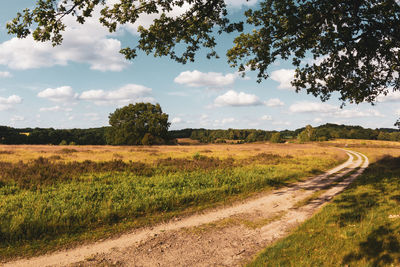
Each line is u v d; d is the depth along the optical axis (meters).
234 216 8.54
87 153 29.38
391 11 7.03
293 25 7.34
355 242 5.12
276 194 11.82
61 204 8.14
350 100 10.34
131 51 7.60
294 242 5.69
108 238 6.56
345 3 7.35
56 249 5.86
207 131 154.50
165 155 28.97
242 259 5.44
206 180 13.15
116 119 67.38
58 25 6.04
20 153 26.45
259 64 8.70
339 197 10.02
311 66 9.41
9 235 6.09
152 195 9.75
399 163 21.20
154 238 6.62
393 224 5.67
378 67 9.41
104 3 6.48
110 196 9.46
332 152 42.78
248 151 40.69
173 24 7.16
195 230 7.23
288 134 182.38
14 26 5.83
